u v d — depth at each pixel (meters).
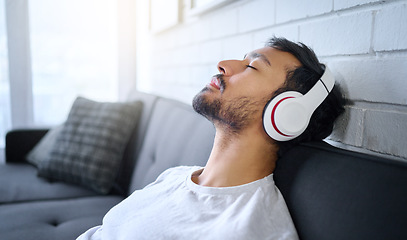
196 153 1.01
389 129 0.70
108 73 2.80
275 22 1.08
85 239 0.85
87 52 2.71
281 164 0.72
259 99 0.73
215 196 0.70
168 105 1.49
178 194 0.76
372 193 0.50
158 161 1.27
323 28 0.88
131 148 1.69
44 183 1.59
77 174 1.56
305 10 0.94
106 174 1.54
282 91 0.72
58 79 2.65
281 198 0.66
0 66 2.50
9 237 1.05
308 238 0.57
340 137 0.83
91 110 1.72
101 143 1.58
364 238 0.48
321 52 0.89
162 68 2.23
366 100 0.76
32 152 1.94
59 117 2.69
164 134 1.34
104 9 2.72
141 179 1.38
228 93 0.75
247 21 1.24
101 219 1.21
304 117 0.69
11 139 1.98
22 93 2.56
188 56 1.78
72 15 2.64
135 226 0.71
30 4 2.51
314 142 0.72
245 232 0.59
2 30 2.48
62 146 1.64
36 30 2.54
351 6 0.79
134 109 1.70
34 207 1.30
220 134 0.78
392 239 0.45
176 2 1.82
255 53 0.79
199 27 1.63
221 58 1.43
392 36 0.69
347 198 0.53
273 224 0.62
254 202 0.64
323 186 0.58
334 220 0.53
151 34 2.37
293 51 0.75
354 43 0.79
